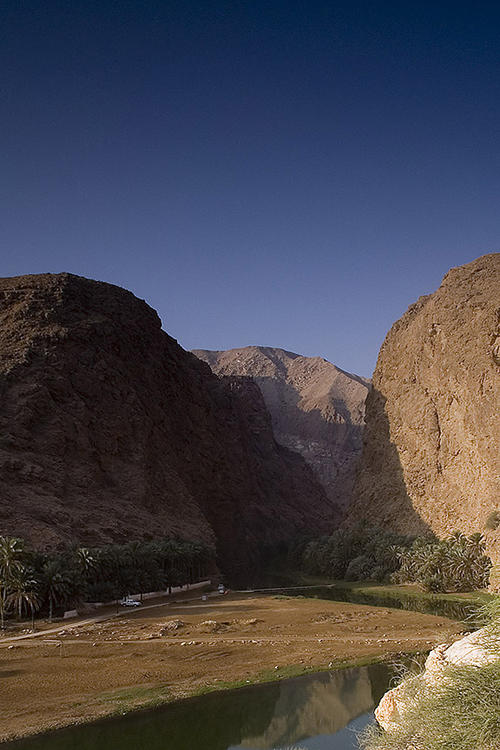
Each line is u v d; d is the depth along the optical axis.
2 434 100.25
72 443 109.62
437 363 124.25
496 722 6.34
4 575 59.66
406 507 122.06
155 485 123.62
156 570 83.88
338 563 115.88
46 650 48.25
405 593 89.56
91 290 146.62
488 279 124.06
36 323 125.75
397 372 141.75
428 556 92.12
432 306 132.62
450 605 76.75
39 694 37.16
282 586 104.81
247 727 31.48
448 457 115.94
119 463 117.62
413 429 127.19
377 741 7.75
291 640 52.53
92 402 120.19
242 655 47.12
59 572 64.00
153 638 53.03
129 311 149.62
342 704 35.00
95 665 43.75
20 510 83.69
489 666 6.67
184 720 32.81
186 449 148.88
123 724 32.34
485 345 110.56
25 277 143.62
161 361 153.25
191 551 98.12
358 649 48.84
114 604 72.94
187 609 71.00
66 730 31.47
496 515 93.06
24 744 29.80
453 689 6.79
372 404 148.62
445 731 6.63
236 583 109.56
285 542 162.75
